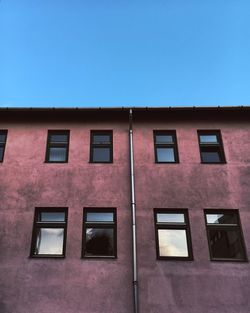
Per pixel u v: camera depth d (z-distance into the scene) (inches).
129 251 426.0
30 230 439.8
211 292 398.9
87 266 416.2
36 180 475.2
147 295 397.7
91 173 480.4
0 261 418.6
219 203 456.8
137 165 487.5
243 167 485.7
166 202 458.0
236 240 437.4
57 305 393.1
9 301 395.2
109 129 525.7
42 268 414.9
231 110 529.3
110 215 454.9
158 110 527.8
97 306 392.5
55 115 537.6
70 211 452.4
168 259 420.8
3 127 528.4
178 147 504.7
